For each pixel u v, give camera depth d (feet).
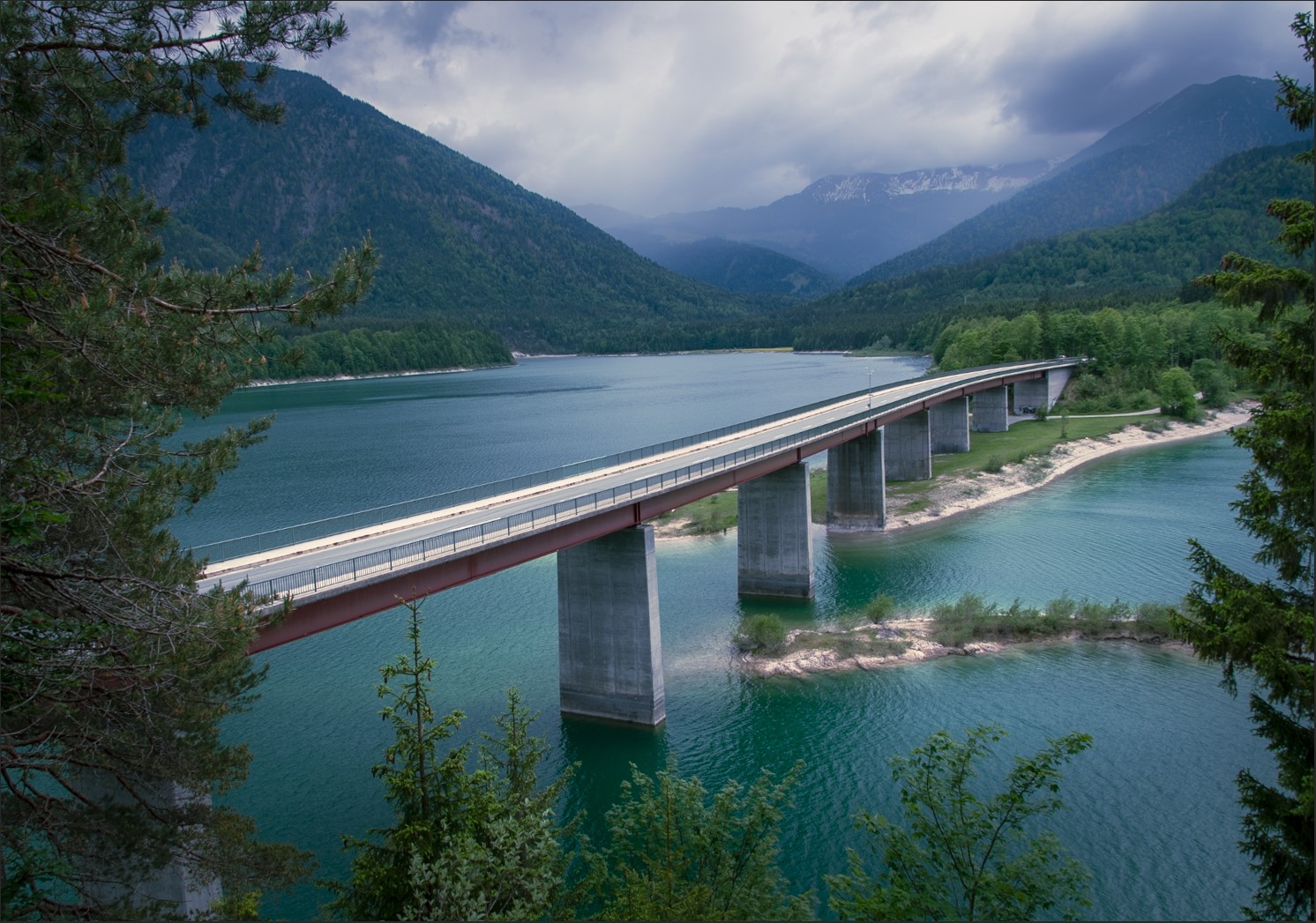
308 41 58.85
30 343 52.54
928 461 341.21
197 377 58.03
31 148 59.98
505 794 71.00
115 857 64.23
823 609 204.95
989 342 623.36
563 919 67.92
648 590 149.18
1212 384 476.54
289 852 69.97
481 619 197.47
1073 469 360.48
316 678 164.96
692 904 61.57
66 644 53.67
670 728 147.23
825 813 118.32
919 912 64.39
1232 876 100.89
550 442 449.89
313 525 147.64
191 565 65.62
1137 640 171.53
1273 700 67.00
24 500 51.47
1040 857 66.59
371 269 60.49
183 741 63.31
